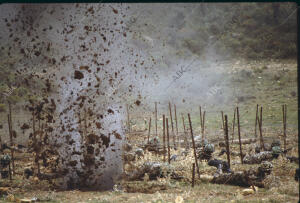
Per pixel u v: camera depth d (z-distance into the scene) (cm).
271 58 10062
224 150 3488
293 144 3684
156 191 2570
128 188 2653
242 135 4297
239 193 2427
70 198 2461
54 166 3066
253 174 2628
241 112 5734
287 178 2680
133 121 5097
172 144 3925
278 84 7325
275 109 5716
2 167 3041
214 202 2223
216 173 2833
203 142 3597
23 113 5581
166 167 2886
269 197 2303
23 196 2505
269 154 3183
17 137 4300
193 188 2589
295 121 4841
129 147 3478
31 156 3553
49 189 2697
